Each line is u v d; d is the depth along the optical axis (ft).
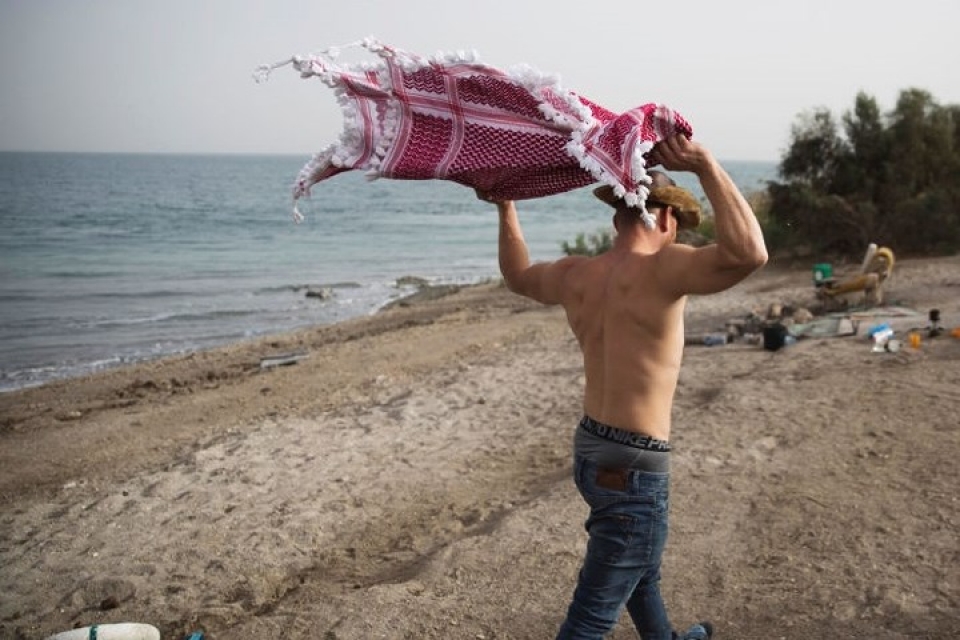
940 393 26.40
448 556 17.80
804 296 53.16
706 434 24.50
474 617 15.31
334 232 169.89
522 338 49.55
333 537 20.39
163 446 31.27
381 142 10.50
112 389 44.73
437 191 402.52
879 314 40.55
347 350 50.93
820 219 70.95
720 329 43.80
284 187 413.39
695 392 30.63
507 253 12.26
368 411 32.58
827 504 18.90
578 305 10.99
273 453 27.17
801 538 17.39
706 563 16.74
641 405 10.19
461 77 10.41
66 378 49.83
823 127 73.46
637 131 9.22
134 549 20.01
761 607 14.94
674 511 19.19
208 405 38.65
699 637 13.37
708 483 20.71
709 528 18.22
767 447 23.09
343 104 10.33
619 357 10.29
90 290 87.66
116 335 64.23
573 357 40.93
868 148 72.49
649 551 10.23
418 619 15.25
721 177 9.48
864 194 71.82
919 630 13.69
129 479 25.90
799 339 37.86
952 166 71.10
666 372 10.28
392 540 20.07
